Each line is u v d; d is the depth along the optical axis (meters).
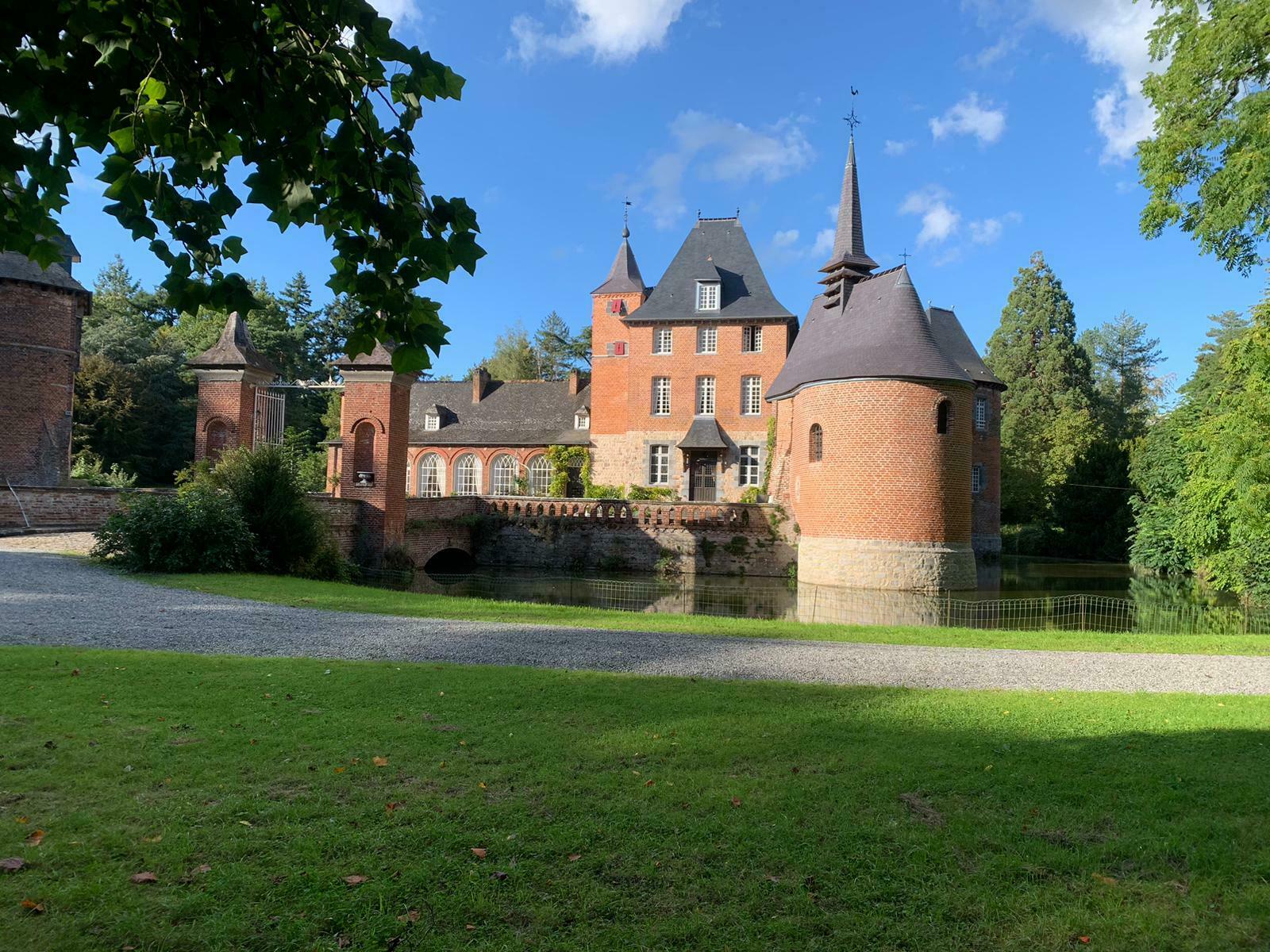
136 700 6.46
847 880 3.76
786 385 32.34
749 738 5.96
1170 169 18.22
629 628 12.80
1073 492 42.72
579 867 3.80
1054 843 4.23
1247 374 23.84
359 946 3.09
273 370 27.48
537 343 79.50
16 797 4.42
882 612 22.30
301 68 3.01
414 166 3.25
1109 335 74.62
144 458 44.66
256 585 15.84
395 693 7.05
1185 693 8.70
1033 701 7.71
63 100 2.82
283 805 4.38
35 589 13.47
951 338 39.44
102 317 54.03
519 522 34.06
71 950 3.00
